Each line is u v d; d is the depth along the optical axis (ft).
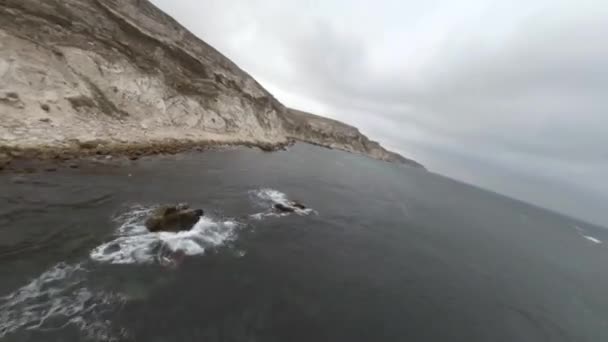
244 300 30.40
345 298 36.47
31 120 51.01
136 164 61.41
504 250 84.64
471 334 36.99
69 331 20.98
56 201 38.11
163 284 29.09
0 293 22.52
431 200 147.43
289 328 28.45
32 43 60.18
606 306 60.90
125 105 77.77
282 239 48.03
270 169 102.47
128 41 91.81
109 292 25.85
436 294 44.91
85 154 54.60
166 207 42.22
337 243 53.36
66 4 74.28
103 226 35.99
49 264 27.12
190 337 23.86
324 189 96.37
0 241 28.14
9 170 41.01
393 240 64.59
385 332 32.19
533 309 49.78
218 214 50.14
